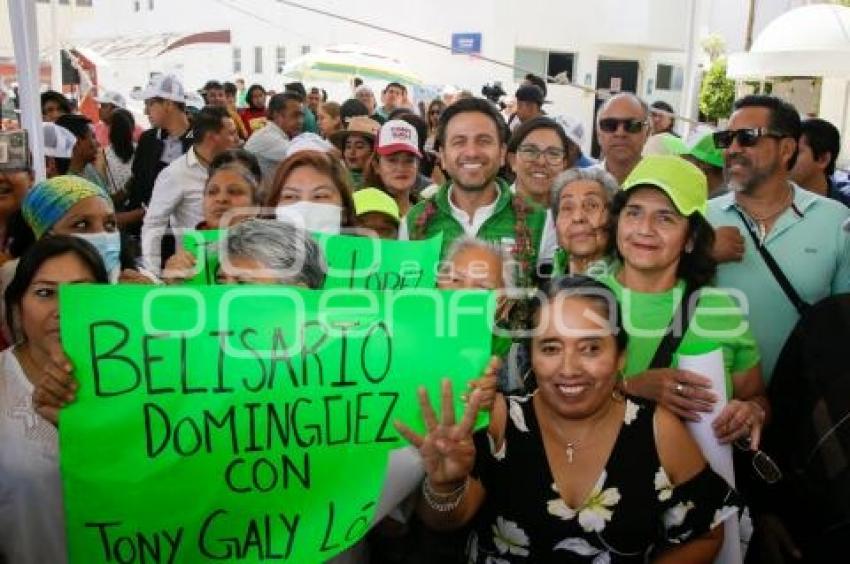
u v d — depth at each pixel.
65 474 1.92
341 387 2.02
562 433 2.06
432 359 2.04
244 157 3.71
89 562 1.96
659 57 20.53
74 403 1.92
